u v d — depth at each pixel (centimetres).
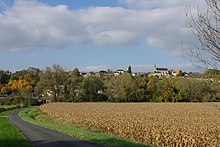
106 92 10919
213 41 886
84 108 5853
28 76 16000
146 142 2575
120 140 2214
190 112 4572
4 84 15962
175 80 10025
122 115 3959
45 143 2106
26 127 3494
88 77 11206
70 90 11275
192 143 2230
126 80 10450
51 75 11269
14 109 9056
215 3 881
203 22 897
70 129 3112
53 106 6944
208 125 2784
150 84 10450
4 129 3075
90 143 2084
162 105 6975
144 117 3628
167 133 2439
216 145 2155
